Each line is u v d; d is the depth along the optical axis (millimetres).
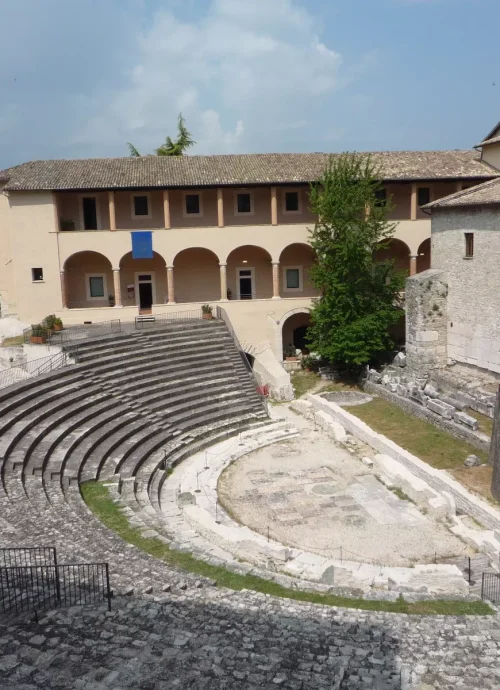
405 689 10367
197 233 43781
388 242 42625
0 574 13250
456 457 26953
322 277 41688
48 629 11867
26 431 24078
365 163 45562
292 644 11797
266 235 44281
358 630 12562
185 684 10148
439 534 20953
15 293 45031
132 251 43156
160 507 23328
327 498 24219
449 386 35094
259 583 15883
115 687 9969
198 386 34281
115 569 15219
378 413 34406
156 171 44281
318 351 42188
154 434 28875
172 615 12805
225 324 41812
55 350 33219
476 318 34750
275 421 34000
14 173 44000
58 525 17562
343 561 18688
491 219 32781
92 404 28547
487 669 11055
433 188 46469
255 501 24156
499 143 44469
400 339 46875
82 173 43688
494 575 17641
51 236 42562
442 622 13070
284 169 45062
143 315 43781
